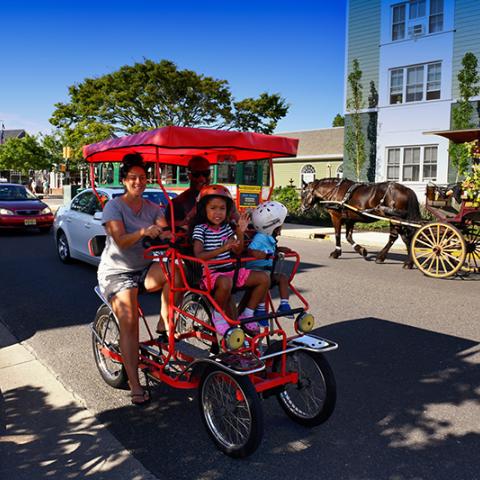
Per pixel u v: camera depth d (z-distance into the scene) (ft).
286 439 12.37
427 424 13.04
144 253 13.51
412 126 73.20
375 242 48.06
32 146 161.07
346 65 79.41
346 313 23.30
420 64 71.97
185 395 14.82
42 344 19.01
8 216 51.88
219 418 12.19
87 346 18.79
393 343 19.13
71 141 103.86
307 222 67.82
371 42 76.48
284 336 12.44
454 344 19.02
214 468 11.14
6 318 22.36
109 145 14.58
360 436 12.48
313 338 12.84
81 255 33.42
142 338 19.25
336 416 13.50
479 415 13.52
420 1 71.05
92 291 27.22
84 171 111.55
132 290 13.66
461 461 11.37
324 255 41.32
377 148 76.89
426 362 17.25
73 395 14.74
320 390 13.07
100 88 94.32
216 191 13.17
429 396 14.65
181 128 12.64
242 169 55.83
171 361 13.62
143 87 91.45
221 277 12.78
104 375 15.52
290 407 13.25
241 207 55.72
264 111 95.55
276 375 12.81
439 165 70.79
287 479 10.71
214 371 11.80
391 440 12.28
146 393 13.61
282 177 121.29
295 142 14.48
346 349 18.49
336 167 111.96
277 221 13.14
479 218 30.40
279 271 14.19
